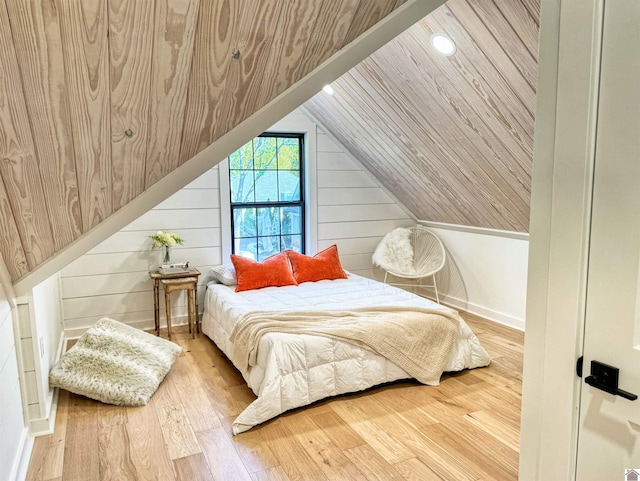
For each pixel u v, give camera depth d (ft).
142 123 4.66
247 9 3.85
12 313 7.52
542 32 4.04
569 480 4.12
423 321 10.22
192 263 14.42
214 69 4.31
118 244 13.39
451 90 9.73
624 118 3.47
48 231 6.08
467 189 13.12
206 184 14.33
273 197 15.83
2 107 4.04
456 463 7.23
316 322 10.06
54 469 7.11
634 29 3.37
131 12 3.54
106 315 13.43
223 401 9.41
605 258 3.68
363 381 9.54
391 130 12.91
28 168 4.86
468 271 15.58
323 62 4.79
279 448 7.69
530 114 8.81
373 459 7.36
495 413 8.80
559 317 4.06
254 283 13.24
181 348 11.53
